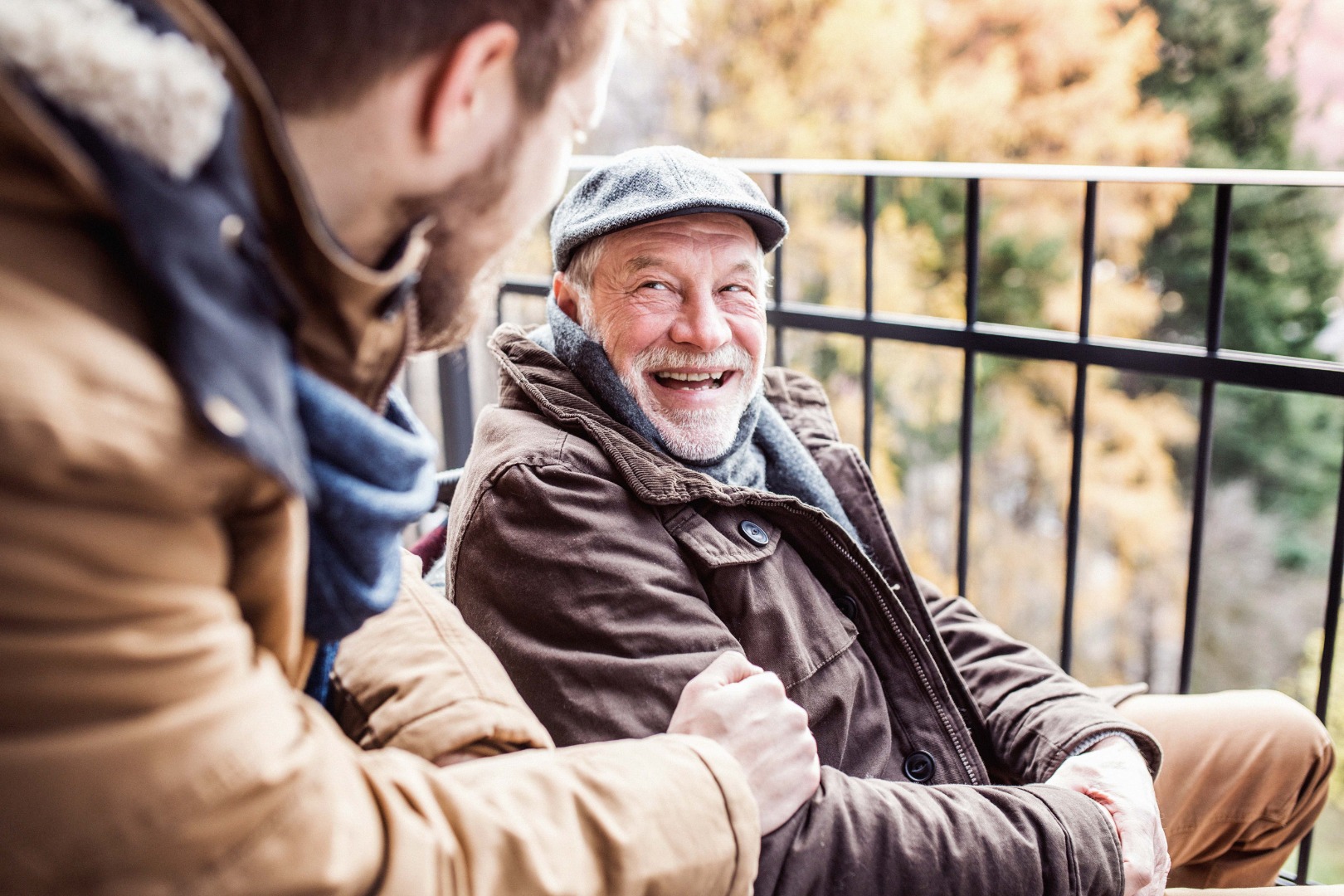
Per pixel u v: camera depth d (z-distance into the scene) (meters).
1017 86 9.24
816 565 1.47
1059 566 11.02
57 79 0.48
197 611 0.55
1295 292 10.90
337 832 0.61
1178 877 1.67
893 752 1.44
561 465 1.30
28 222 0.50
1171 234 11.09
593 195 1.46
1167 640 11.07
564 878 0.69
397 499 0.72
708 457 1.47
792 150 9.69
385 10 0.62
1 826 0.50
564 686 1.20
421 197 0.69
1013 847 1.11
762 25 9.35
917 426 10.75
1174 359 1.90
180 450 0.51
